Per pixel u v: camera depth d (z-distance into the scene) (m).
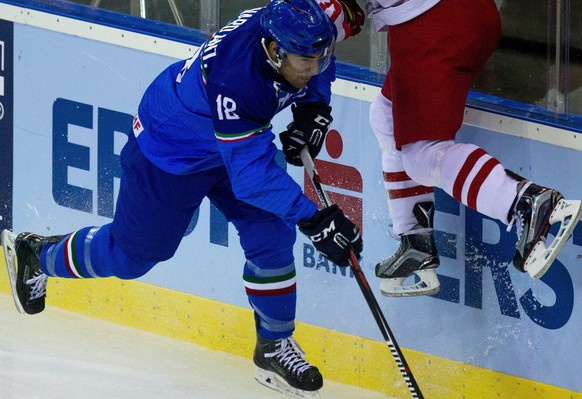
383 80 14.12
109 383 14.52
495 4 12.88
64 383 14.42
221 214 15.40
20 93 16.98
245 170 11.55
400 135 12.52
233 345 15.52
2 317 16.61
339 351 14.79
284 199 11.67
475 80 13.69
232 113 11.34
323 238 11.78
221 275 15.55
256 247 13.27
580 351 12.86
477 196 12.06
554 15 13.06
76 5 16.45
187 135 12.38
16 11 16.81
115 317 16.55
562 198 11.55
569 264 12.78
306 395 13.66
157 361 15.29
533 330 13.17
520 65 13.37
